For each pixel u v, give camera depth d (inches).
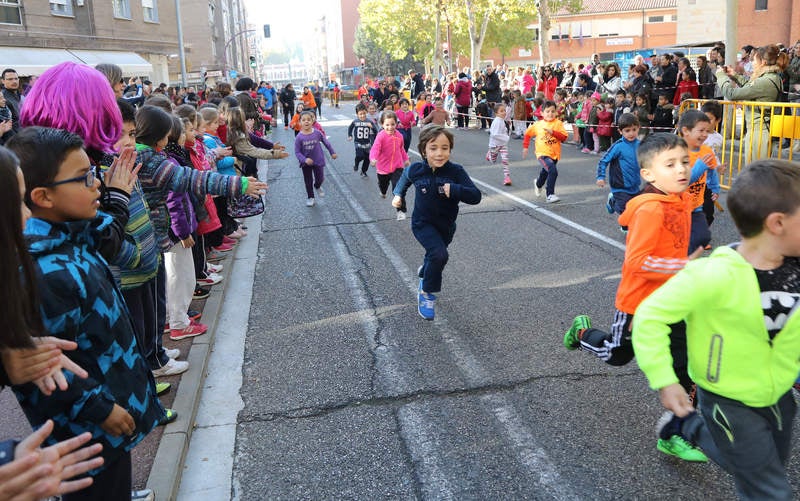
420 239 206.8
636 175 258.7
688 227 132.6
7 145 89.2
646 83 609.9
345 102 2491.4
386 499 124.8
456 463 135.0
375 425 150.9
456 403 159.2
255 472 135.3
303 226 360.8
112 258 112.0
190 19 1936.5
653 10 2783.0
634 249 128.1
